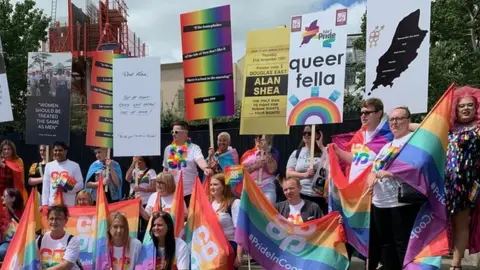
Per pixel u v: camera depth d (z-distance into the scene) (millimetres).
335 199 5391
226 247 5574
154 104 7363
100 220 5941
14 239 5867
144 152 7336
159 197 6520
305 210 5664
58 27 22109
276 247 5367
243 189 5414
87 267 6266
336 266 5176
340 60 6191
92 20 24125
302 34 6426
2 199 7238
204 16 7344
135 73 7406
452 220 5277
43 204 7523
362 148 5371
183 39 7441
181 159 7176
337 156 5824
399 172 4570
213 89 7305
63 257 5703
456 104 5277
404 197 4598
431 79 12820
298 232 5371
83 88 22172
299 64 6410
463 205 5117
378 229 4988
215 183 6172
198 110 7371
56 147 7508
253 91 7184
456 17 13352
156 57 7379
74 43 22078
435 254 4547
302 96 6359
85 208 6516
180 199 6117
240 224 5352
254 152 7188
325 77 6250
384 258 5008
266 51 7164
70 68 8273
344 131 10953
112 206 6508
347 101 16172
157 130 7336
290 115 6418
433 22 13828
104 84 8180
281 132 6996
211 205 6184
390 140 5270
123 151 7371
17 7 17438
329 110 6191
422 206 4695
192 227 5844
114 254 5715
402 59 5781
